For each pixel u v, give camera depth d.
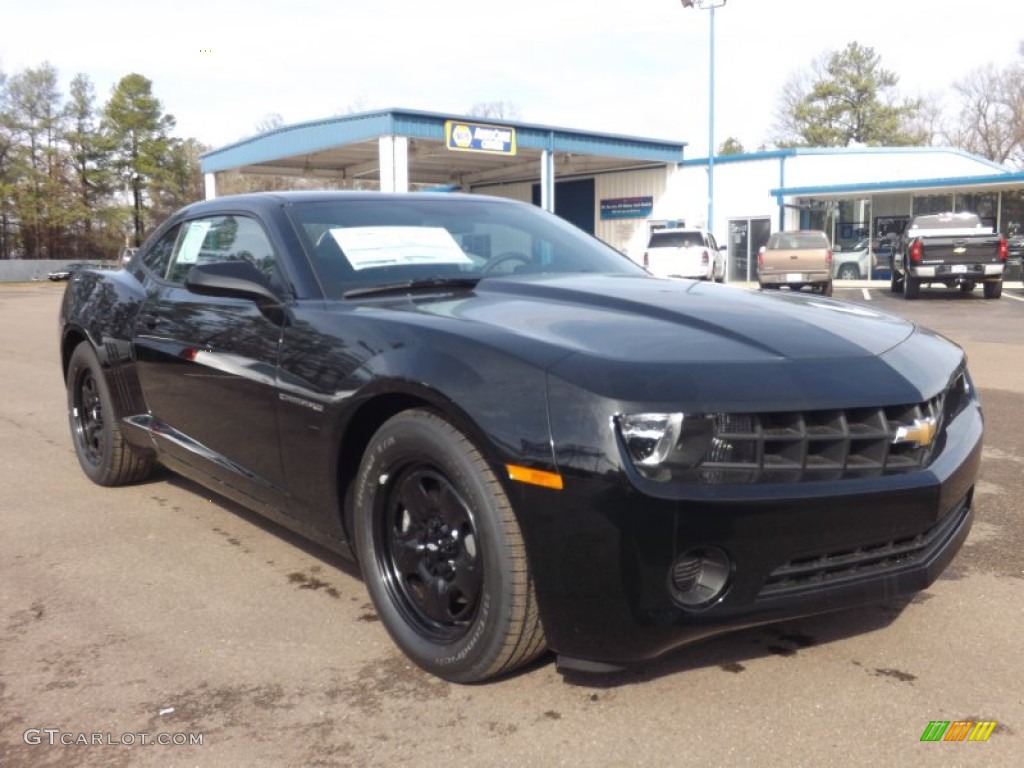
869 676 2.81
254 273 3.38
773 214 33.28
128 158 74.19
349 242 3.57
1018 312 17.64
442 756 2.41
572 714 2.60
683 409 2.34
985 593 3.47
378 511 2.94
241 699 2.73
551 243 4.05
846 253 32.09
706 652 2.97
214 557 3.95
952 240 20.69
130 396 4.54
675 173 35.75
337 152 32.22
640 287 3.37
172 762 2.41
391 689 2.77
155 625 3.26
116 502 4.80
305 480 3.22
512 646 2.56
